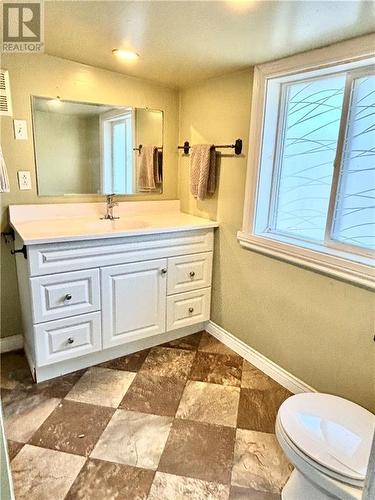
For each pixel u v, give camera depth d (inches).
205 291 101.2
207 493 54.7
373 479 25.4
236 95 85.0
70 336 79.9
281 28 57.2
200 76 90.0
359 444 45.7
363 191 65.9
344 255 66.6
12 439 63.8
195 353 94.8
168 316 95.7
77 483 55.6
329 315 69.2
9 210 85.9
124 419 69.7
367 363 63.6
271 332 83.8
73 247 75.8
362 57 59.3
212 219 98.7
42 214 90.3
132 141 100.6
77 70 87.7
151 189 106.9
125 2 50.6
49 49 75.5
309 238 78.3
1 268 88.7
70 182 93.0
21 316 92.9
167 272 92.1
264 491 55.3
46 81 84.4
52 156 89.2
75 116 90.2
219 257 98.1
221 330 100.7
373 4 46.9
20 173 85.8
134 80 96.8
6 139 82.4
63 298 76.9
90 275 79.4
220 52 70.6
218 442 64.7
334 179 69.7
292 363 79.3
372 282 60.0
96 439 64.4
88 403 73.9
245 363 90.6
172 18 55.5
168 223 93.4
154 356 92.7
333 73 68.1
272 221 86.6
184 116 105.1
